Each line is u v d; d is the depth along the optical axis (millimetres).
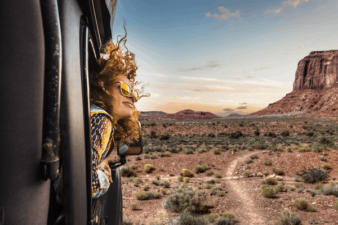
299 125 93062
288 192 12539
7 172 487
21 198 504
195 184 15906
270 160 20484
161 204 11391
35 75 532
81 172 720
